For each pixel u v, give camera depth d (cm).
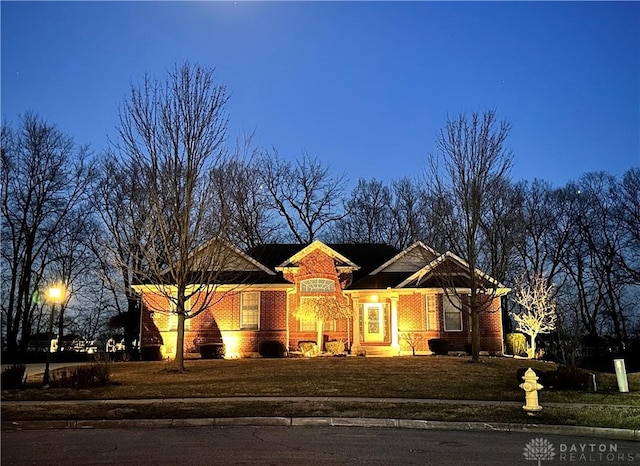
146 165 2123
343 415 1283
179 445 990
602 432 1139
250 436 1083
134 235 2308
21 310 3872
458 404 1408
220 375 1973
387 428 1195
